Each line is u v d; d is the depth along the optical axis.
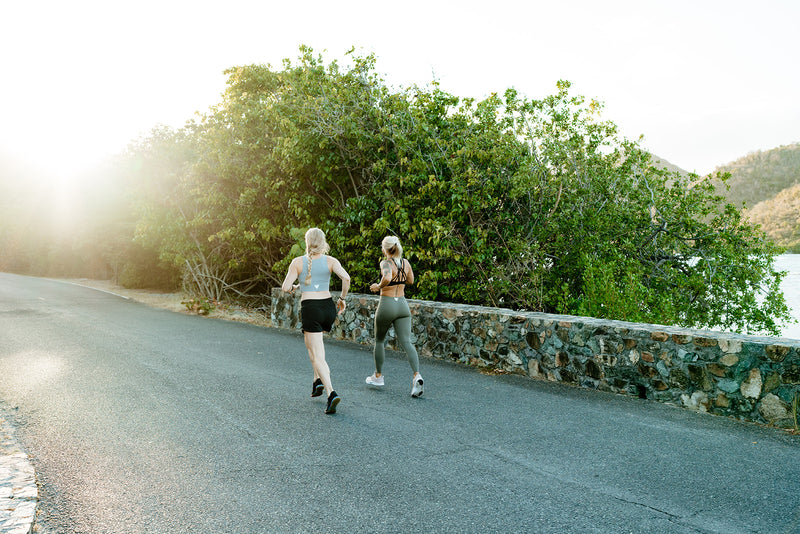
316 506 3.33
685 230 12.71
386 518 3.18
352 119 11.74
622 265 11.29
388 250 6.07
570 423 5.09
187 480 3.72
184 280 19.25
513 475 3.83
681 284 12.02
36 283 29.73
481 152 11.24
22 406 5.55
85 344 9.46
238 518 3.17
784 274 12.41
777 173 127.25
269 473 3.85
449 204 11.09
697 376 5.57
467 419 5.18
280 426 4.92
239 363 7.85
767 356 5.07
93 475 3.80
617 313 8.61
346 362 8.02
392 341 9.28
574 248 11.59
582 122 12.33
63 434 4.69
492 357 7.65
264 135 15.08
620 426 5.00
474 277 11.69
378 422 5.06
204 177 15.77
